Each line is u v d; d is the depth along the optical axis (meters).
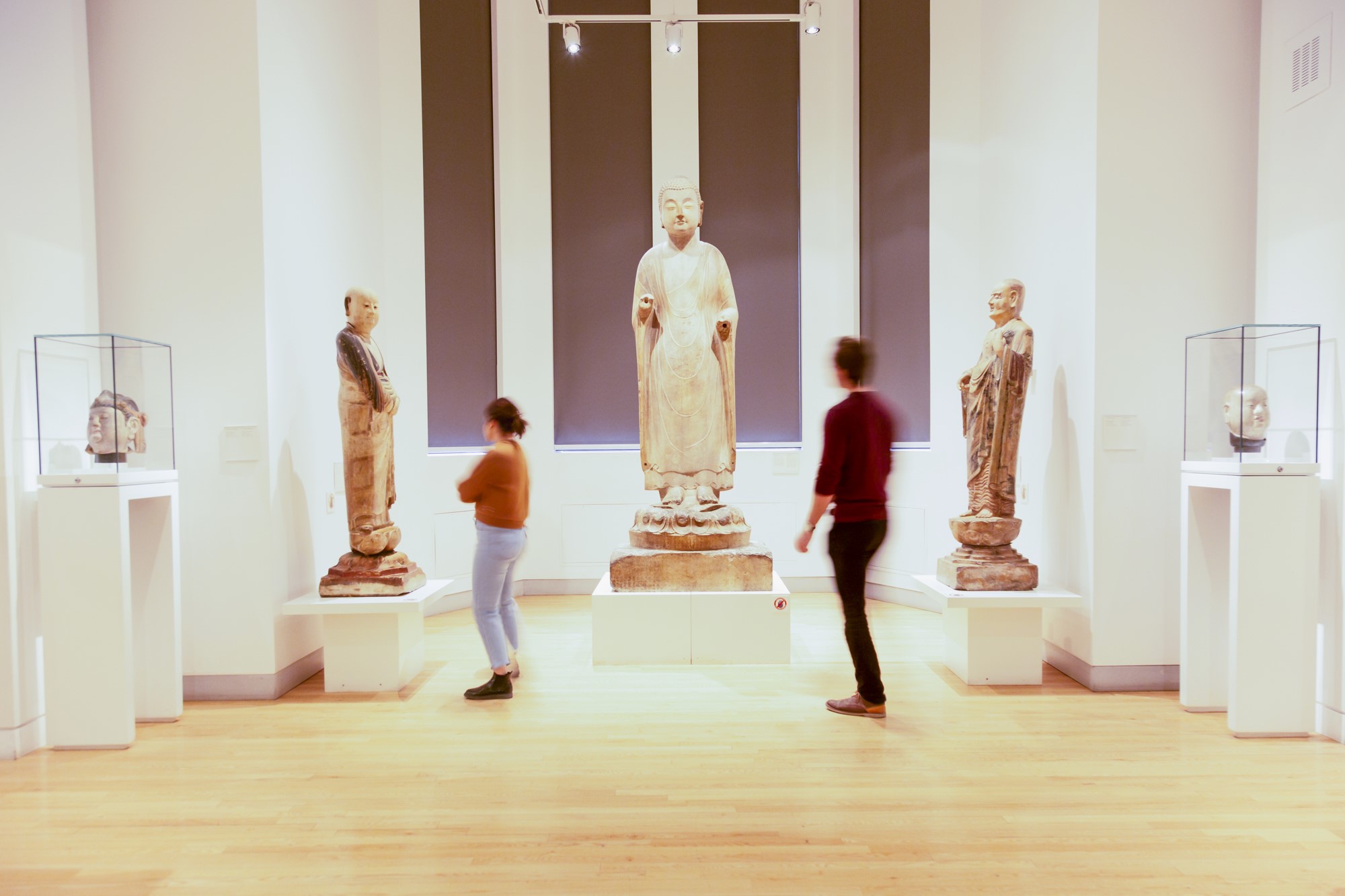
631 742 2.98
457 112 5.76
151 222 3.60
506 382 5.95
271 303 3.64
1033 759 2.79
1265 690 3.01
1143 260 3.61
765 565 4.12
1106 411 3.61
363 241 4.76
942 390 5.36
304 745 2.99
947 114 5.27
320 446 4.13
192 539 3.60
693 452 4.33
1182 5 3.60
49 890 1.99
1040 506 4.18
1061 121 3.95
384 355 5.15
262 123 3.59
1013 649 3.71
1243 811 2.39
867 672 3.21
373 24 4.89
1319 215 3.18
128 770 2.77
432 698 3.56
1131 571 3.62
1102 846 2.17
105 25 3.57
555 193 6.19
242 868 2.09
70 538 2.96
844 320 6.06
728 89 6.20
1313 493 2.97
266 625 3.59
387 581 3.72
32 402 3.09
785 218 6.23
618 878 2.02
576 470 6.09
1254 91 3.61
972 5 5.12
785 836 2.23
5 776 2.73
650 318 4.38
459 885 1.99
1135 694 3.56
